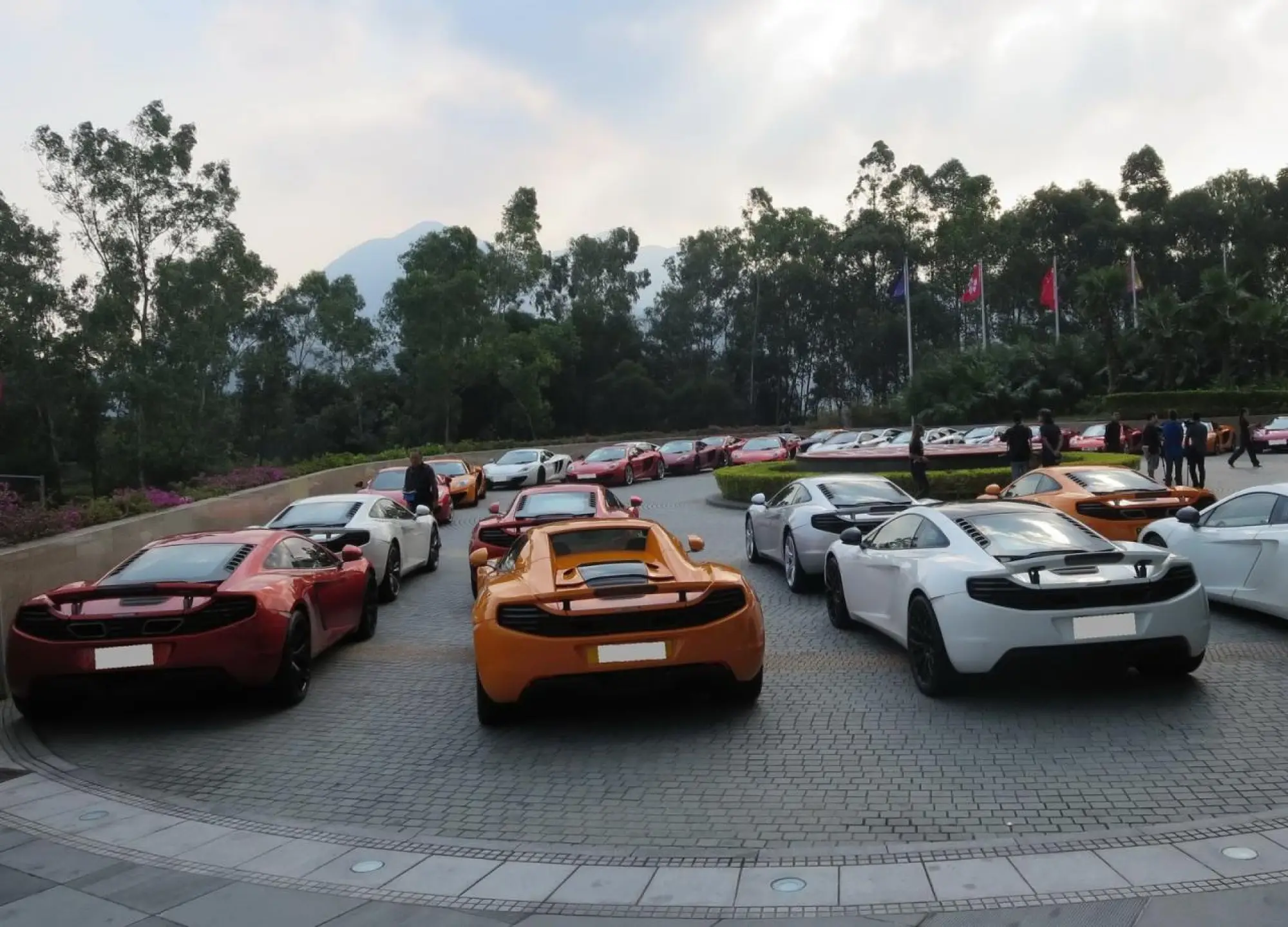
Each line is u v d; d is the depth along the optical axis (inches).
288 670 289.7
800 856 174.7
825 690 287.3
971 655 252.8
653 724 263.0
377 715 285.0
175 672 268.7
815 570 431.8
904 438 1503.4
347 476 1075.3
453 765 237.9
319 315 2655.0
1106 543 273.7
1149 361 1937.7
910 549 306.3
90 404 1812.3
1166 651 254.7
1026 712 256.5
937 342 2878.9
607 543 305.7
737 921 149.3
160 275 1750.7
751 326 3014.3
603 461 1246.3
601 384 2783.0
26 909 160.4
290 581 305.9
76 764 249.6
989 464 868.6
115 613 268.8
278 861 180.7
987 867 163.6
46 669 265.7
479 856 180.7
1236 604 341.7
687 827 192.5
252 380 2618.1
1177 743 227.3
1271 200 2869.1
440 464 1055.6
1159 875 156.1
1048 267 2878.9
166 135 1793.8
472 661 347.6
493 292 2581.2
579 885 165.9
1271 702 254.1
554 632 247.4
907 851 172.7
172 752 257.1
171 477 1777.8
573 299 3014.3
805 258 2994.6
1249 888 149.1
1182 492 465.4
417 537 543.8
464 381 2386.8
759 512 527.2
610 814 201.6
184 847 189.5
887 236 2844.5
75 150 1737.2
